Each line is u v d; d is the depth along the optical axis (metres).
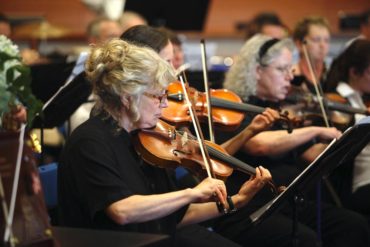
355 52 7.40
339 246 6.32
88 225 4.46
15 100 3.70
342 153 4.87
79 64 6.43
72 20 15.00
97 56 4.53
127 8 12.92
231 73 6.85
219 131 6.25
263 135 6.34
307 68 8.77
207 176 4.99
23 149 3.46
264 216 4.57
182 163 4.90
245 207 6.04
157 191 4.83
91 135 4.45
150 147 4.74
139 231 4.57
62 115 6.50
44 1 14.95
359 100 7.44
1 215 3.38
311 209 6.47
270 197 6.09
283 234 5.86
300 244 5.80
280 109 6.61
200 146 5.01
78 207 4.49
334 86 7.66
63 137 8.45
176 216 4.97
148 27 5.88
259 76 6.69
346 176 6.88
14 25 12.85
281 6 15.49
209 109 5.98
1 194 3.36
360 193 6.68
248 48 6.74
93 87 4.55
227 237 6.07
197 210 5.02
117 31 9.76
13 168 3.39
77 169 4.41
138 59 4.41
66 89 5.97
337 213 6.38
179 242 5.18
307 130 6.37
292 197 4.96
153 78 4.43
